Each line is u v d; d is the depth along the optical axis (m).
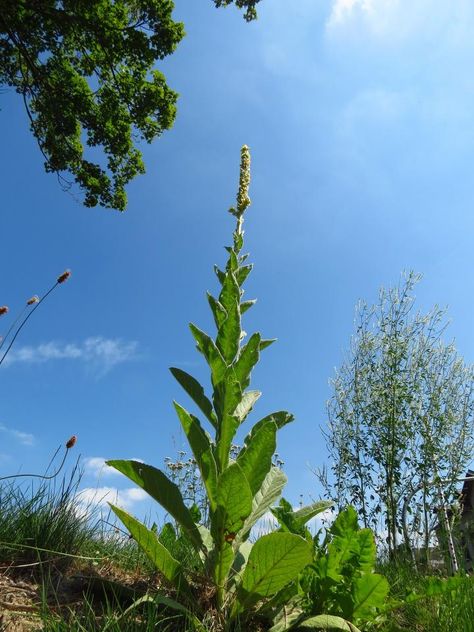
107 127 12.44
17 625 2.00
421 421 6.24
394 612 2.84
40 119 12.73
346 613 2.16
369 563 2.18
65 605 2.22
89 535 3.11
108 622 1.89
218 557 2.16
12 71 12.59
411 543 5.65
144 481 2.23
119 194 12.81
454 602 2.61
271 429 2.19
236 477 2.01
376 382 6.64
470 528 5.62
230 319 2.43
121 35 11.77
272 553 1.97
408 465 6.04
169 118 12.74
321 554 2.32
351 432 6.47
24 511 2.87
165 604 2.08
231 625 2.14
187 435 2.24
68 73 12.46
